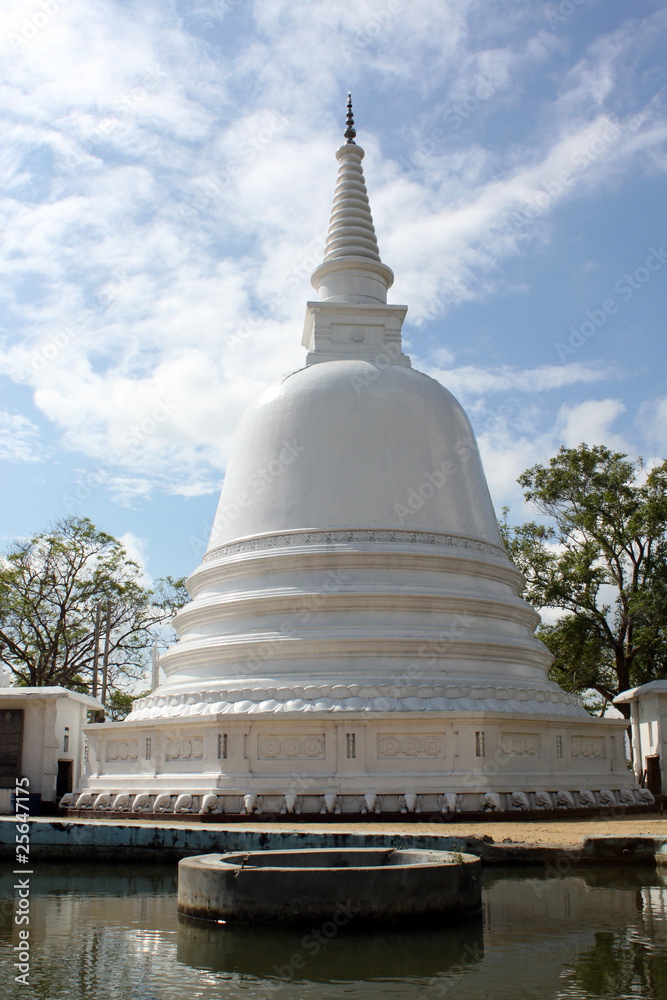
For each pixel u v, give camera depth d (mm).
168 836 20078
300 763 24969
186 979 10586
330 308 35531
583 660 48656
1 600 50438
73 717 34562
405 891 12945
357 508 30141
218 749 25219
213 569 31188
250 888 13047
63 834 21109
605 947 11758
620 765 29312
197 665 29688
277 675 27609
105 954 11797
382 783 24516
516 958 11242
